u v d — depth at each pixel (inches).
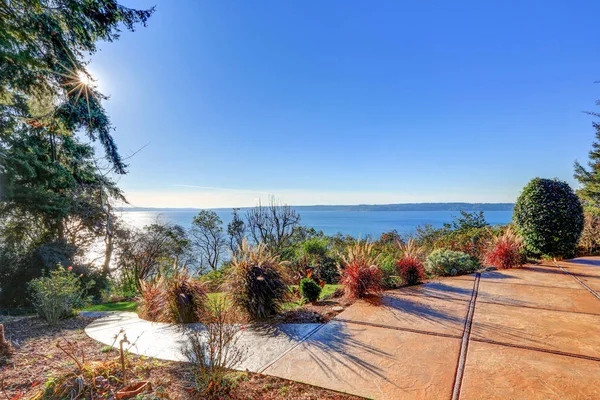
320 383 85.7
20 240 344.2
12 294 296.0
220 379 81.7
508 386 82.6
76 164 384.2
